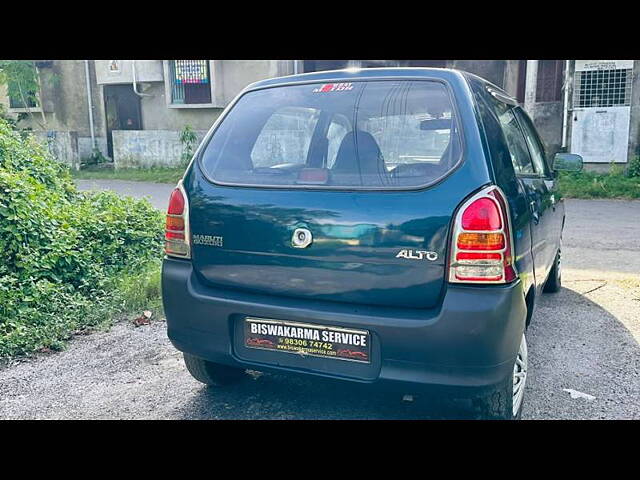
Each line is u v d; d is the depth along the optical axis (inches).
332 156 117.5
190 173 126.7
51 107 851.4
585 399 136.5
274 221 112.8
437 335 99.6
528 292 123.0
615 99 540.1
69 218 246.4
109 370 155.9
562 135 567.5
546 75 582.6
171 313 123.3
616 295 219.8
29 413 132.1
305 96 126.4
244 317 115.7
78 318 191.3
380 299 104.7
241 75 732.7
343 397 137.8
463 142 106.8
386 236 103.4
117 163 772.0
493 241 100.0
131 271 236.4
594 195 481.1
